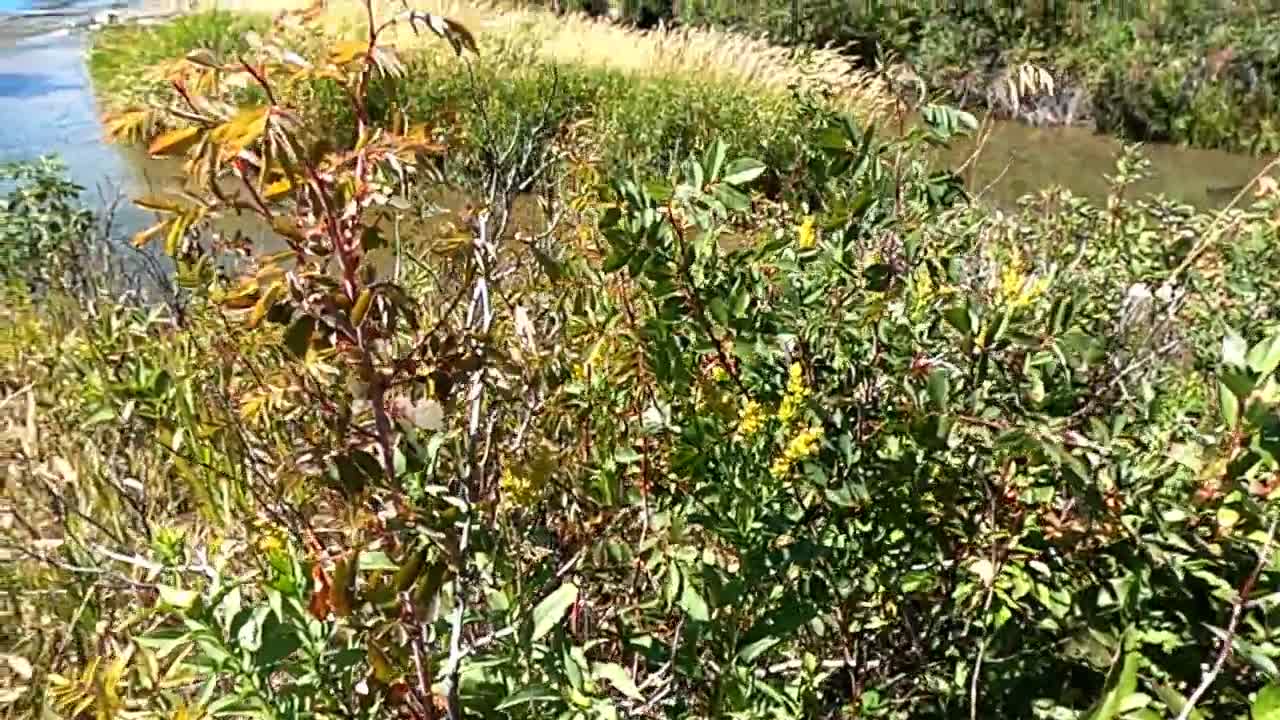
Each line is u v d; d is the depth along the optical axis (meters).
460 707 1.67
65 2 26.77
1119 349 2.83
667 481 2.16
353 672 1.69
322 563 1.55
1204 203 12.59
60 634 2.56
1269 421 1.58
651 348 2.15
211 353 2.64
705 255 2.18
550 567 1.98
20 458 3.08
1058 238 4.63
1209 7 17.42
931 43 17.73
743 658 1.79
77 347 3.38
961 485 2.03
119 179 11.41
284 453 2.13
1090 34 17.81
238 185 1.77
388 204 1.54
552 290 2.61
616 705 1.85
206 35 17.31
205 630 1.54
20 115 15.32
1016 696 2.01
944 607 2.06
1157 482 1.96
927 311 2.24
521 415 2.24
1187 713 1.48
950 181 2.48
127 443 3.09
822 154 2.39
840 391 2.16
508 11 20.30
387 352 1.57
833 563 2.01
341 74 1.48
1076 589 2.02
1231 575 1.91
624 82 14.60
